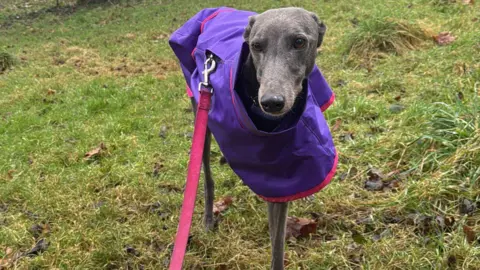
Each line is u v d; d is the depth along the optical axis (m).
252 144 0.69
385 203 0.98
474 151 0.99
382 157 1.14
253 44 0.65
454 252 0.81
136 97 1.73
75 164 1.29
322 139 0.71
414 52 1.73
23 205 1.11
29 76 2.10
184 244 0.57
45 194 1.14
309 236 0.93
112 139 1.39
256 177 0.73
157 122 1.50
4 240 0.98
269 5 2.85
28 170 1.25
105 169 1.23
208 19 0.94
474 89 1.26
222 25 0.87
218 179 1.13
